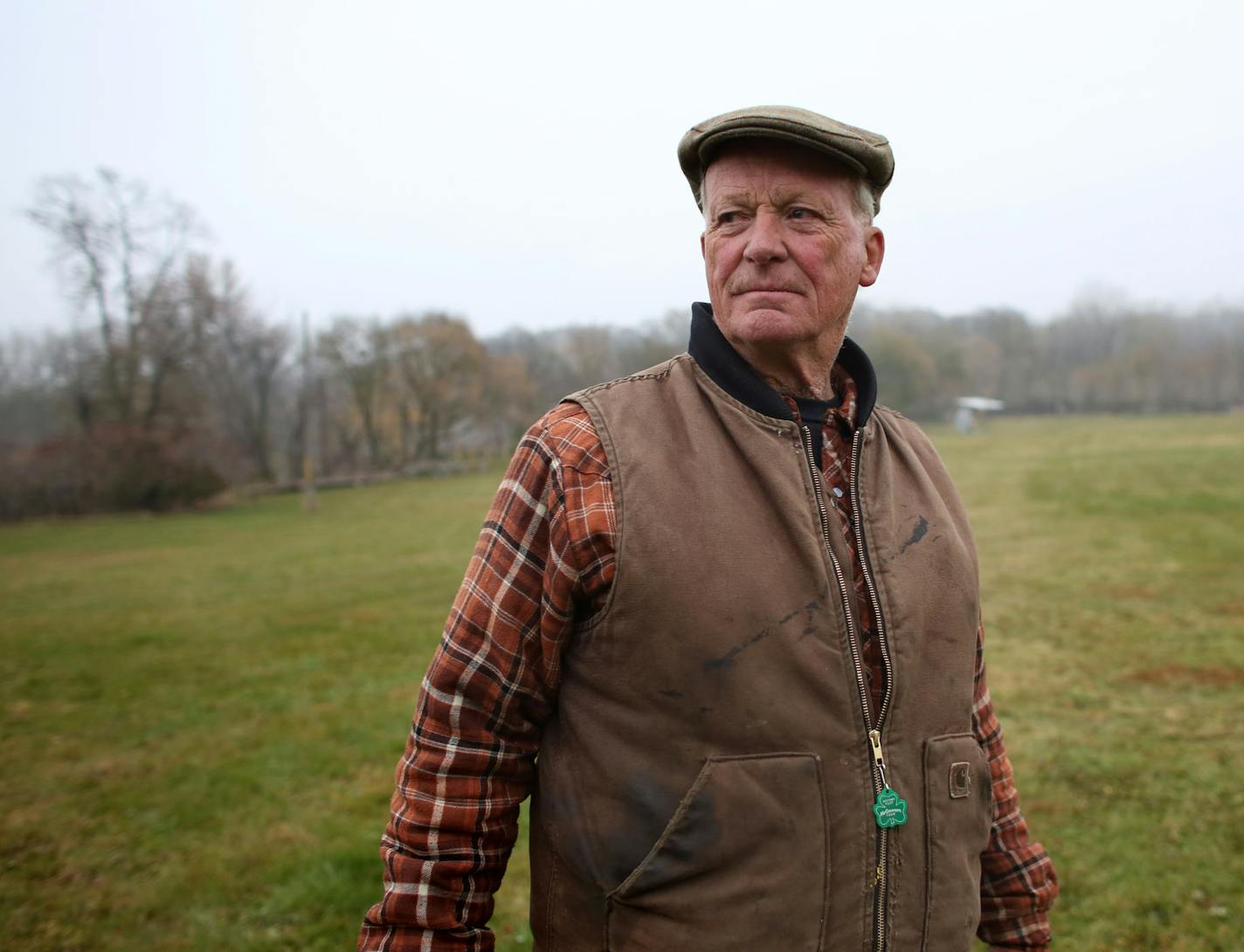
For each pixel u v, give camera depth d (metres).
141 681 7.27
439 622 9.42
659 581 1.02
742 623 1.04
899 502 1.24
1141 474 20.73
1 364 43.12
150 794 4.81
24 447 32.50
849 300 1.21
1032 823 4.00
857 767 1.08
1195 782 4.32
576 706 1.08
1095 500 16.81
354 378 48.91
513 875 3.82
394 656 7.95
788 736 1.04
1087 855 3.69
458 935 1.07
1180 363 70.06
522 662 1.08
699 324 1.20
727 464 1.10
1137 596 8.62
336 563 14.61
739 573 1.05
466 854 1.07
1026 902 1.34
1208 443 30.31
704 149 1.16
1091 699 5.66
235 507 33.56
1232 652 6.52
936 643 1.18
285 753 5.43
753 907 1.02
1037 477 21.86
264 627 9.38
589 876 1.07
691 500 1.06
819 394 1.25
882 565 1.16
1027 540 12.65
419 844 1.06
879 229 1.30
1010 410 73.19
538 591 1.07
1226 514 13.93
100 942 3.37
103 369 35.25
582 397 1.14
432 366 50.28
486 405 53.69
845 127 1.16
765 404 1.13
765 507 1.09
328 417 49.91
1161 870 3.54
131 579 13.73
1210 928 3.17
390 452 52.59
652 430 1.11
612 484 1.06
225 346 43.78
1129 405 69.81
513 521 1.08
